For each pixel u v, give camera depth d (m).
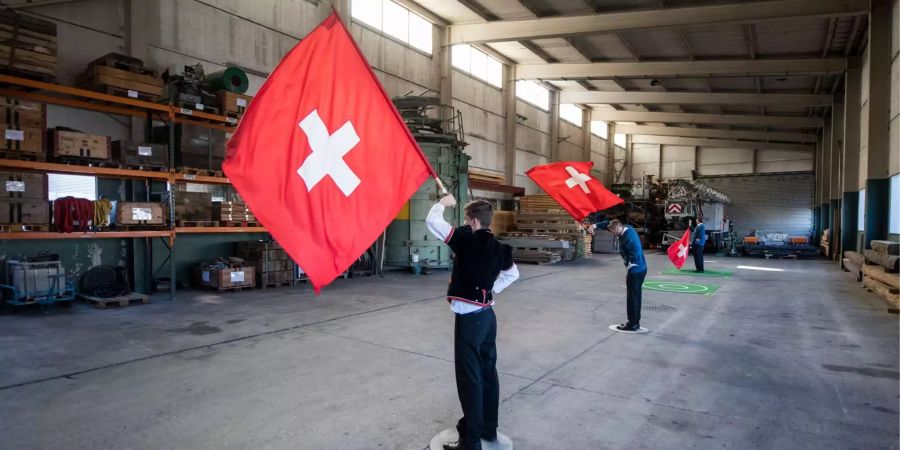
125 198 10.17
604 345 6.44
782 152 32.12
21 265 8.12
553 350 6.18
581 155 30.28
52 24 8.15
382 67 16.19
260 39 12.58
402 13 17.02
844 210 17.00
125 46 10.12
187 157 9.95
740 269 16.84
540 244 18.22
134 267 10.21
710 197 25.11
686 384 4.95
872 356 6.00
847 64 17.38
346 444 3.58
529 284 12.36
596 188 6.21
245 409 4.21
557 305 9.36
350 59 2.83
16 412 4.10
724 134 31.08
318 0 14.09
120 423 3.90
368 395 4.56
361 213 2.77
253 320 7.72
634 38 17.81
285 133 2.65
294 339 6.57
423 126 14.82
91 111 9.70
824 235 24.05
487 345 3.51
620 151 35.66
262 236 12.52
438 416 4.10
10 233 7.81
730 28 15.89
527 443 3.63
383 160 2.85
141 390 4.63
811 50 17.44
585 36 18.09
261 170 2.58
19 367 5.28
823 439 3.72
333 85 2.78
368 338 6.66
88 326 7.22
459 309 3.34
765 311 8.95
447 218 14.54
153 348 6.07
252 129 2.59
